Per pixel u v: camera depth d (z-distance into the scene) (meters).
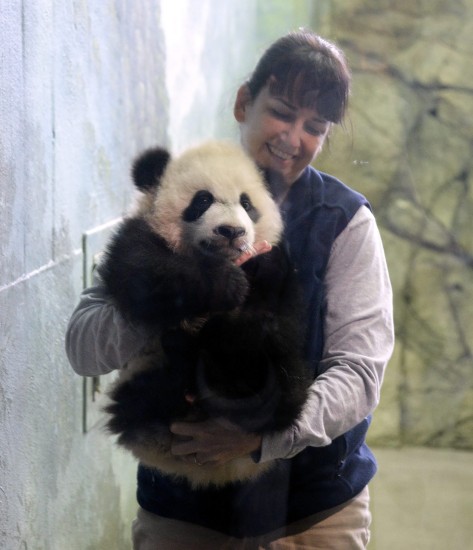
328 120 1.96
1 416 2.05
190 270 1.95
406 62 5.45
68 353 2.12
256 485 2.05
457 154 5.74
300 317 1.98
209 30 3.03
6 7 2.04
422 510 4.01
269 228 2.03
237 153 2.10
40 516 2.33
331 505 2.10
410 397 5.76
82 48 2.59
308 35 2.01
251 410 1.92
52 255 2.41
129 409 2.08
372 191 5.66
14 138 2.11
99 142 2.75
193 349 1.96
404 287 6.03
